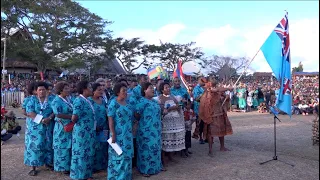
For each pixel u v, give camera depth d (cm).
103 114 599
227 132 759
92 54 3688
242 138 984
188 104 754
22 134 1035
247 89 2070
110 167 549
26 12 3197
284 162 682
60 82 592
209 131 749
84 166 563
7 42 3058
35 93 617
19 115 1543
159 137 614
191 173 616
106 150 639
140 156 608
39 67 3344
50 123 627
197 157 734
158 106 616
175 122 662
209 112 742
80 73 4012
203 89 866
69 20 3425
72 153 568
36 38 3231
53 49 3247
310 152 793
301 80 3228
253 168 643
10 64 3756
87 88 567
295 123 1346
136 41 4412
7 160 714
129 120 552
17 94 2017
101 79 675
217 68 5012
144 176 601
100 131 600
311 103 1758
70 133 597
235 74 4628
